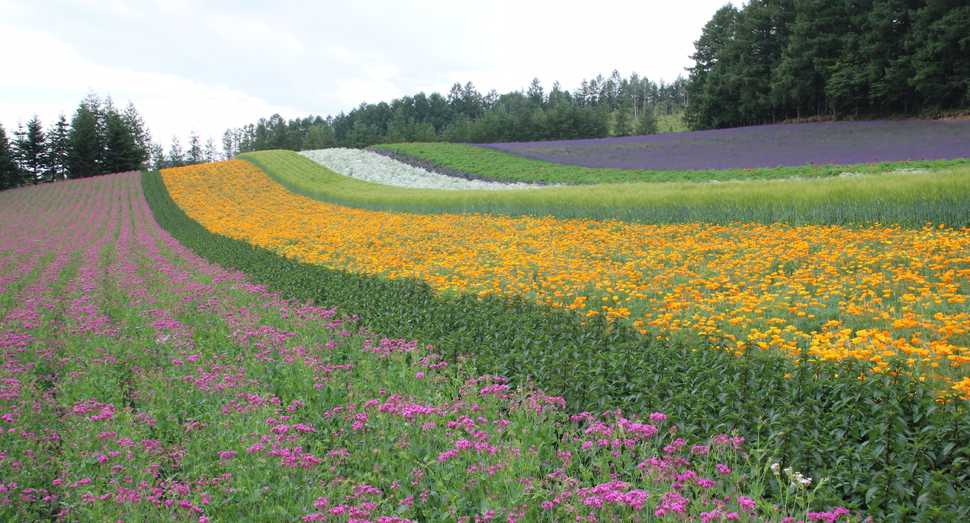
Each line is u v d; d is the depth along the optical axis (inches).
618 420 195.9
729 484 168.9
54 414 240.8
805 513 148.8
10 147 3100.4
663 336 297.3
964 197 530.3
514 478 171.0
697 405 203.5
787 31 2689.5
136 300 485.1
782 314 343.9
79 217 1547.7
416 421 207.6
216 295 487.5
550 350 283.9
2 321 419.5
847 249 480.1
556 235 712.4
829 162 1368.1
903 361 213.2
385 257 630.5
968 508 144.4
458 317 359.9
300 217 1197.7
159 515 161.9
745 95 2704.2
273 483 177.6
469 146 2256.4
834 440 179.3
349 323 372.5
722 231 637.3
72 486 170.7
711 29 3157.0
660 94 6412.4
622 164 1673.2
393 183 1658.5
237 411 224.7
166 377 274.1
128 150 3376.0
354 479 178.2
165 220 1391.5
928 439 166.2
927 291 351.6
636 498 148.6
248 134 6535.4
